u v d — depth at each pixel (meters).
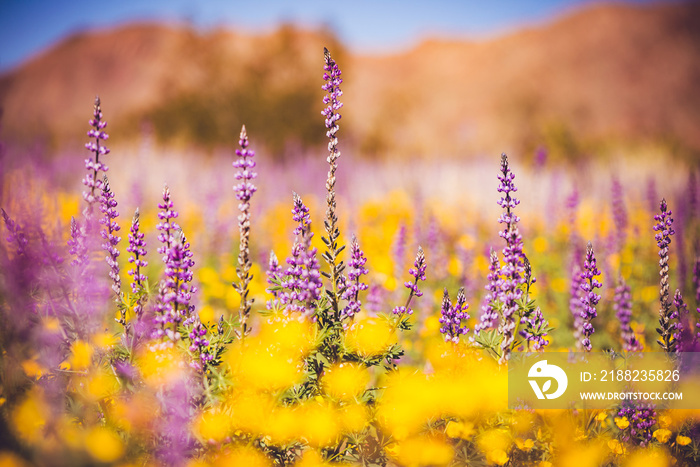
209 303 5.18
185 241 2.61
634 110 54.66
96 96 2.69
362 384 2.64
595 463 2.64
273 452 2.52
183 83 18.81
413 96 51.12
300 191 10.53
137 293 2.63
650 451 2.76
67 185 8.61
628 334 3.69
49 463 2.23
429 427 2.59
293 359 2.56
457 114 54.28
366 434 2.62
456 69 67.06
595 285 2.80
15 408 2.41
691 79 57.50
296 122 18.30
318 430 2.44
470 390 2.55
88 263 2.60
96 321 2.63
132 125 17.55
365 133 22.53
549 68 61.34
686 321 3.07
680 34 62.25
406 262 5.36
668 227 2.78
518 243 2.65
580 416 2.86
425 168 11.64
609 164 11.52
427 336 4.18
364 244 6.48
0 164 4.11
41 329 2.55
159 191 9.63
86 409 2.53
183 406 2.36
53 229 3.54
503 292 2.73
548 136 18.17
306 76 19.08
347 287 2.76
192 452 2.40
